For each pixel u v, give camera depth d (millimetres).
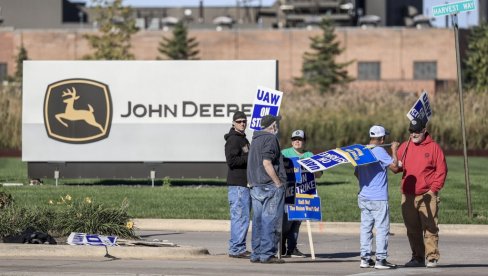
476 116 107688
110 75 69750
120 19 164625
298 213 35531
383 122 109000
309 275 30672
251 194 34000
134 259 34844
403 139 108750
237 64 69250
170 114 69562
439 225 47188
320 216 35875
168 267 32250
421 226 33594
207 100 69438
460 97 49469
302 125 107875
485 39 188375
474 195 61625
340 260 36188
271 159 33531
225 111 69250
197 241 43281
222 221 47938
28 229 36844
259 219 33969
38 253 35219
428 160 33000
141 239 39312
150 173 69688
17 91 99625
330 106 111562
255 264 33719
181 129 69562
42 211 39219
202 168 69562
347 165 94188
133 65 69750
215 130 69375
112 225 38625
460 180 74000
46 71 69688
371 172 32875
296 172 35531
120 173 69750
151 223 48250
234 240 35781
